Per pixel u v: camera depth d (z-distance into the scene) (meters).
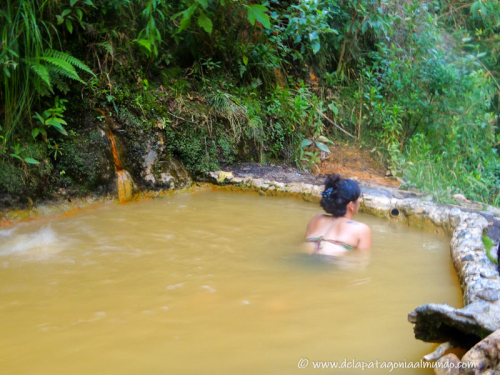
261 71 7.23
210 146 6.42
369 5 7.55
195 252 3.78
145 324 2.58
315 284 3.17
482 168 7.01
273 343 2.40
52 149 5.18
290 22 7.02
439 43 8.05
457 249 3.73
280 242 4.04
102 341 2.40
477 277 3.07
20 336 2.45
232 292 3.00
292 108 7.04
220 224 4.63
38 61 4.71
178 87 6.33
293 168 6.86
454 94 7.41
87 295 2.96
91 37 5.69
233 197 5.88
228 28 6.84
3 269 3.41
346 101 7.93
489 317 2.32
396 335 2.51
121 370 2.14
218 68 6.95
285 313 2.72
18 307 2.79
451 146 7.04
